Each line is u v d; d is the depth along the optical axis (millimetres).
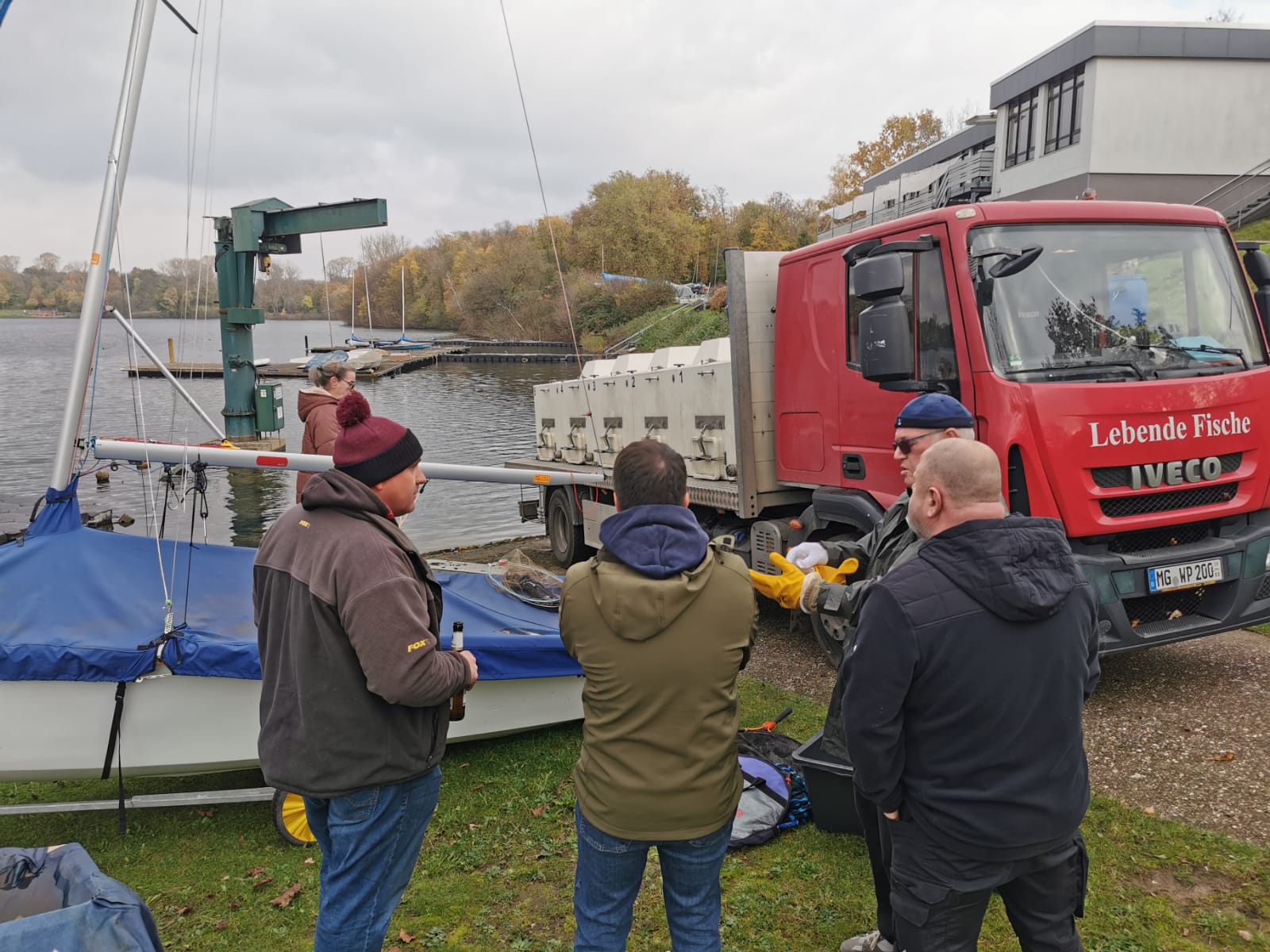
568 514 9727
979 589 2080
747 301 6387
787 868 3609
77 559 4082
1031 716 2086
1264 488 5023
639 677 2254
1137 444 4664
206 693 3840
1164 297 5117
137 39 4164
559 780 4418
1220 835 3637
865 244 5406
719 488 6840
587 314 53750
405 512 2715
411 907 3459
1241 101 26062
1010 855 2113
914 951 2221
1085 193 5500
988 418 4660
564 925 3318
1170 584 4746
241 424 22719
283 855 3855
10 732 3676
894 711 2127
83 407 4238
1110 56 25656
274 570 2500
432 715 2551
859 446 5586
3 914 2367
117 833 4078
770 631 7133
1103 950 3000
